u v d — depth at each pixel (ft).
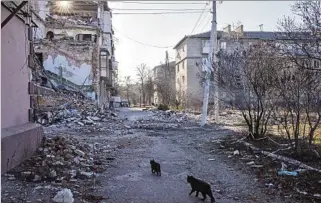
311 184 20.52
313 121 31.45
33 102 30.42
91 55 91.97
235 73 39.09
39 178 20.57
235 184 22.02
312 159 26.40
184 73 159.74
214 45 60.75
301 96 28.30
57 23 106.11
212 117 82.28
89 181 21.68
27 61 28.96
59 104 69.92
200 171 26.09
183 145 40.60
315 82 26.91
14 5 24.18
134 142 42.75
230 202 18.13
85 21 118.93
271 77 33.17
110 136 48.37
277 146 32.91
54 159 25.62
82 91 90.22
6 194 17.52
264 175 23.67
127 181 22.39
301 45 23.58
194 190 19.26
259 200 18.40
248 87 37.58
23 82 27.84
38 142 28.89
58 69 90.74
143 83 234.79
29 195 17.56
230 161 29.94
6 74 23.95
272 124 39.91
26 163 24.07
